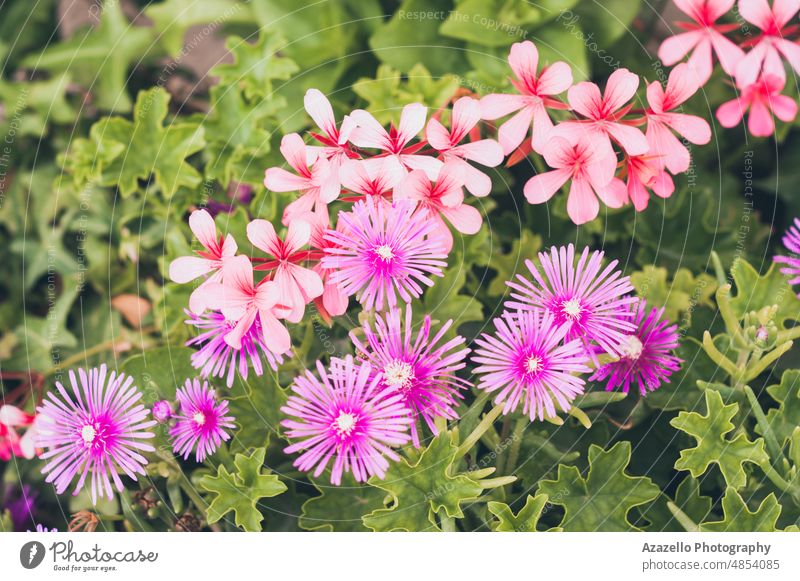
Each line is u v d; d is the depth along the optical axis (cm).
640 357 47
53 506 49
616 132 47
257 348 47
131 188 48
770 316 46
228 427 47
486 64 47
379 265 45
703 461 46
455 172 46
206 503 47
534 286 47
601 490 46
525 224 48
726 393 46
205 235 46
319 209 46
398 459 44
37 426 48
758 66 48
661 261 49
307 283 45
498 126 48
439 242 45
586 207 47
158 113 48
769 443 46
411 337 46
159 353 48
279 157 48
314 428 45
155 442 47
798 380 47
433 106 47
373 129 46
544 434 47
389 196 46
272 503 48
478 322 48
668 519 47
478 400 45
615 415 48
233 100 48
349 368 45
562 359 45
